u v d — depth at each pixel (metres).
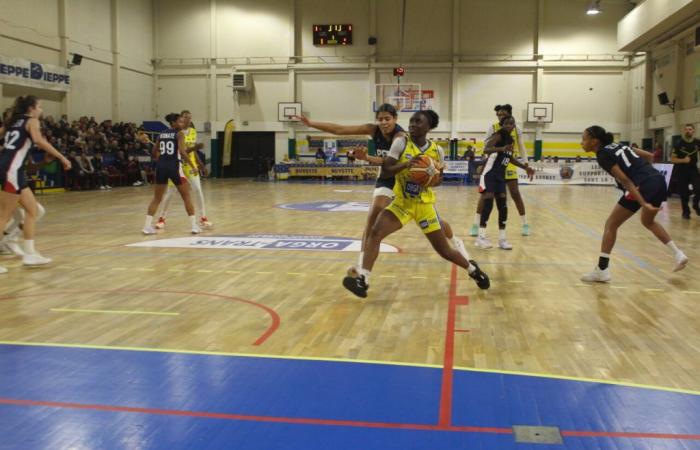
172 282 5.74
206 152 28.34
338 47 27.22
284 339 3.97
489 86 26.80
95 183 20.30
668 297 5.18
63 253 7.34
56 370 3.36
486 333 4.13
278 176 26.64
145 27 27.28
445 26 26.61
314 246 7.92
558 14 26.20
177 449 2.46
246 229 9.62
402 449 2.46
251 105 27.94
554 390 3.09
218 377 3.26
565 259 7.04
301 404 2.90
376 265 6.64
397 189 4.82
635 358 3.61
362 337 4.03
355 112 27.36
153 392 3.05
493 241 8.42
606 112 26.45
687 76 20.81
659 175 5.64
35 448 2.47
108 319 4.44
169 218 11.20
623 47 23.00
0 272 6.09
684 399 2.98
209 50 27.75
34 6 20.09
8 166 6.15
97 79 23.64
